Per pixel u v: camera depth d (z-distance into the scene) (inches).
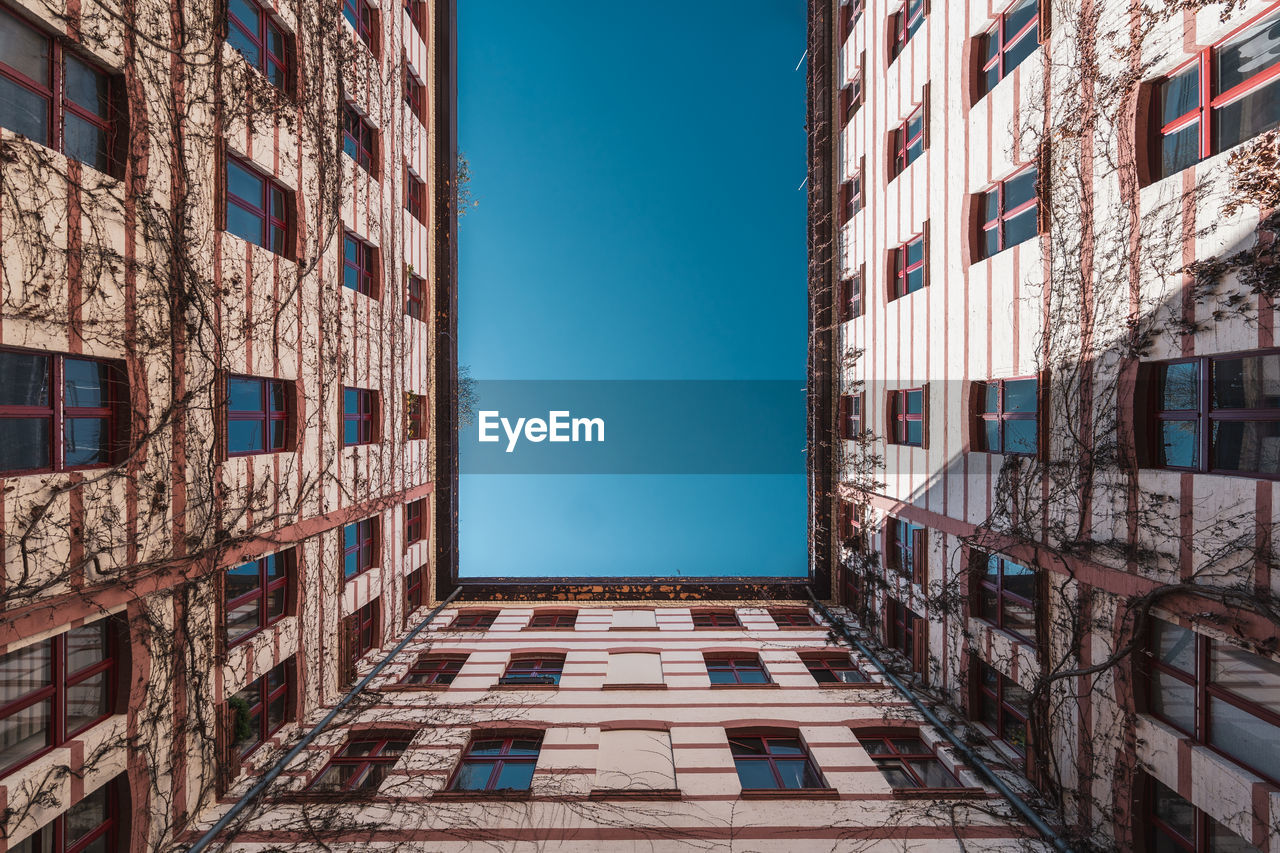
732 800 406.6
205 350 340.5
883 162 650.2
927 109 548.4
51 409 261.3
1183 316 289.3
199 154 335.6
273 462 410.3
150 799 312.0
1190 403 298.4
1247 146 257.9
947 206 510.9
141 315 295.9
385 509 614.2
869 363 682.8
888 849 368.5
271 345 406.0
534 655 637.9
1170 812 310.7
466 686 556.1
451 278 781.9
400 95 642.8
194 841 338.0
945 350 514.0
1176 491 295.3
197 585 343.0
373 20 592.1
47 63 258.7
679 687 559.2
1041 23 390.9
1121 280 327.9
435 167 759.7
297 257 437.4
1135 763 319.0
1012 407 437.1
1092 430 349.1
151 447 303.4
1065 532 370.9
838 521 772.0
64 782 265.0
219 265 352.2
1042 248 390.9
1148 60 311.4
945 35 515.8
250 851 360.5
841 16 785.6
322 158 470.9
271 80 419.8
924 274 553.0
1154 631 319.0
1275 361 253.6
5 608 235.0
